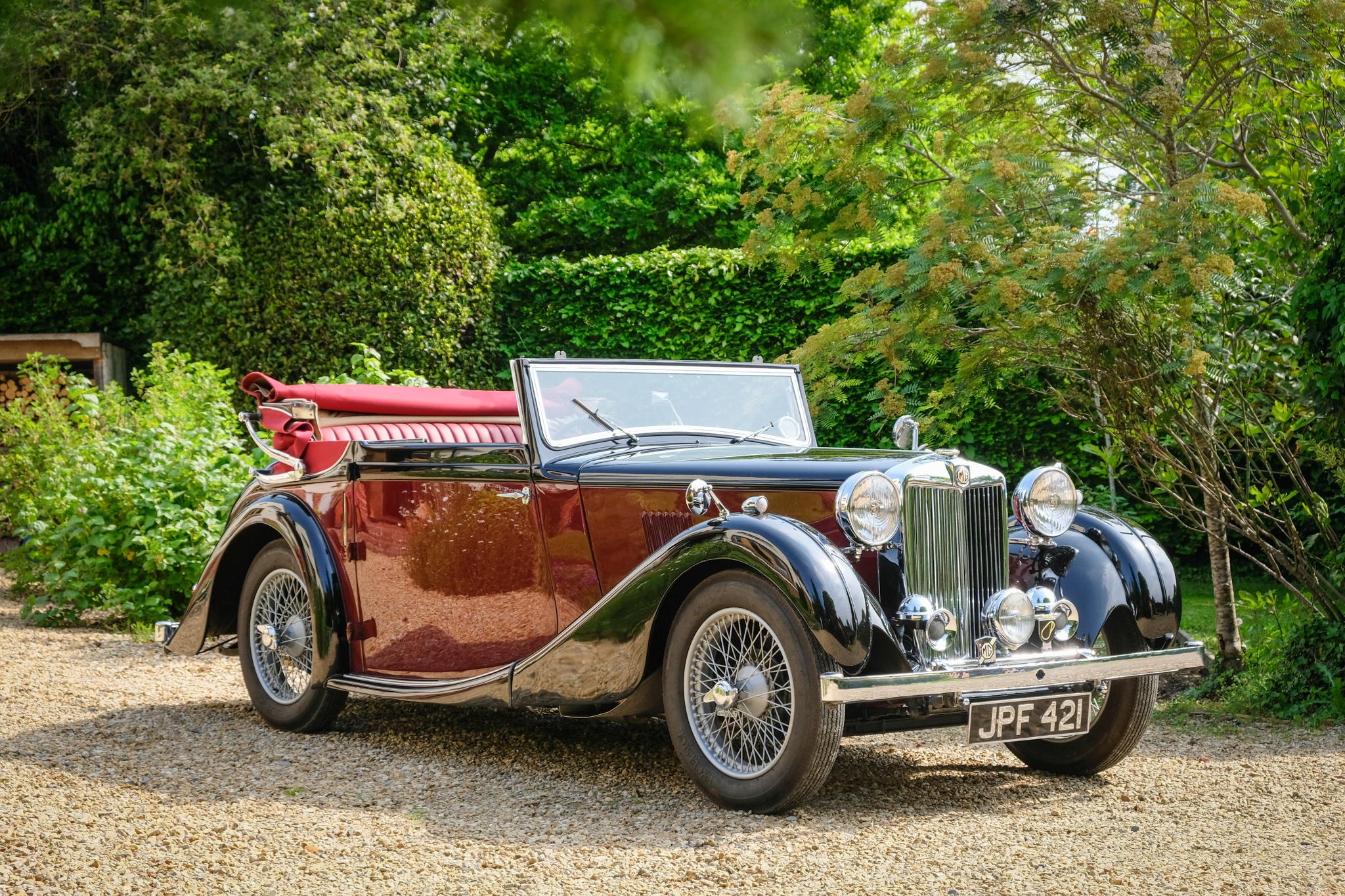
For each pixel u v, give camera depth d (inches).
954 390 248.2
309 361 468.4
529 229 579.8
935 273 221.0
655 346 477.4
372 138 459.5
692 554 151.7
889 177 276.7
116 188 494.3
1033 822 148.6
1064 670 153.2
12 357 518.3
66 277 528.4
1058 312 219.3
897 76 252.5
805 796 146.6
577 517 177.0
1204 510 252.8
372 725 210.2
